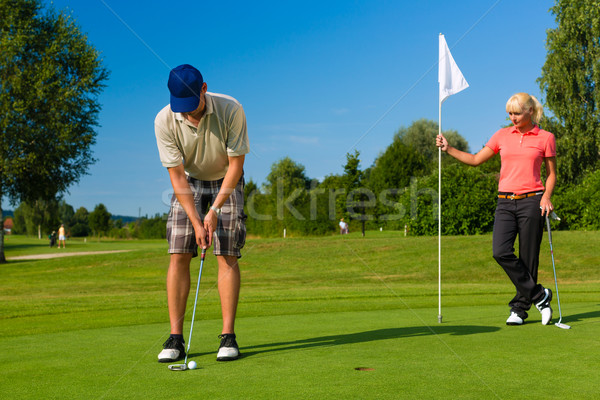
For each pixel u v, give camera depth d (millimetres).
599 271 12516
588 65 30078
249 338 3836
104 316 5867
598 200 18625
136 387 2426
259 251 18359
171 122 3270
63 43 20844
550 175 4395
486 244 16172
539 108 4410
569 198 19438
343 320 4805
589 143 29172
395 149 35625
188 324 4695
